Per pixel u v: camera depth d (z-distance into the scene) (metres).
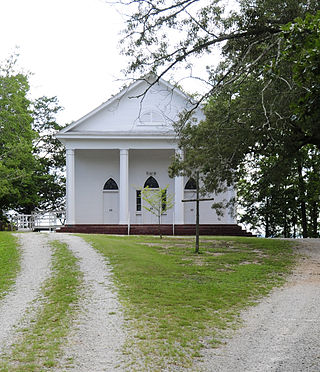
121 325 7.81
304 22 5.65
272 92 13.35
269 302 9.78
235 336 7.31
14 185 34.94
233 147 16.17
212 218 30.55
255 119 14.78
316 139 15.45
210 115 16.25
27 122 30.48
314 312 8.81
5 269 13.26
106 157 31.44
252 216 36.59
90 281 11.43
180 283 11.31
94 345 6.77
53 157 44.53
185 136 17.70
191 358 6.26
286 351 6.51
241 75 13.25
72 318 8.27
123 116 29.67
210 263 14.61
